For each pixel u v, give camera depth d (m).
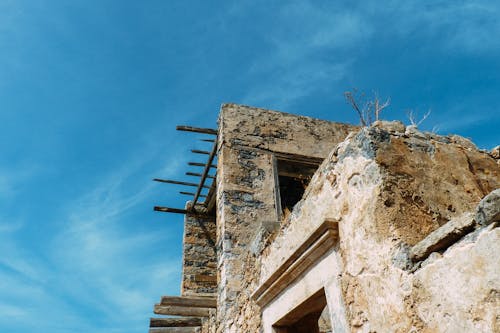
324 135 8.69
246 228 6.92
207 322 6.88
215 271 9.80
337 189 3.30
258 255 4.93
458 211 2.80
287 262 3.81
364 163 2.97
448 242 2.20
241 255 6.59
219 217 7.28
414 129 3.27
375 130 3.04
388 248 2.56
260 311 4.65
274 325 4.27
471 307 1.94
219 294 6.50
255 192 7.37
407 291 2.34
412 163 2.94
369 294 2.67
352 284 2.88
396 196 2.71
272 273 4.09
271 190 7.49
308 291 3.55
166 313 6.63
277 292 4.19
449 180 2.98
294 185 9.43
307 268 3.61
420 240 2.52
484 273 1.91
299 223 3.92
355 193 3.01
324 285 3.26
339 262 3.11
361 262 2.81
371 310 2.63
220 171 7.63
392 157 2.91
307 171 8.35
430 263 2.23
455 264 2.08
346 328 2.87
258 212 7.15
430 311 2.16
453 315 2.03
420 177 2.88
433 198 2.80
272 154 7.98
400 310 2.37
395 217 2.60
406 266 2.39
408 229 2.56
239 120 8.20
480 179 3.13
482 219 2.01
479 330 1.88
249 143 7.97
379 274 2.60
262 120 8.38
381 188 2.73
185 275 9.49
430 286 2.19
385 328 2.47
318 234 3.34
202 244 10.06
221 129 8.04
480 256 1.95
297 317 4.04
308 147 8.36
